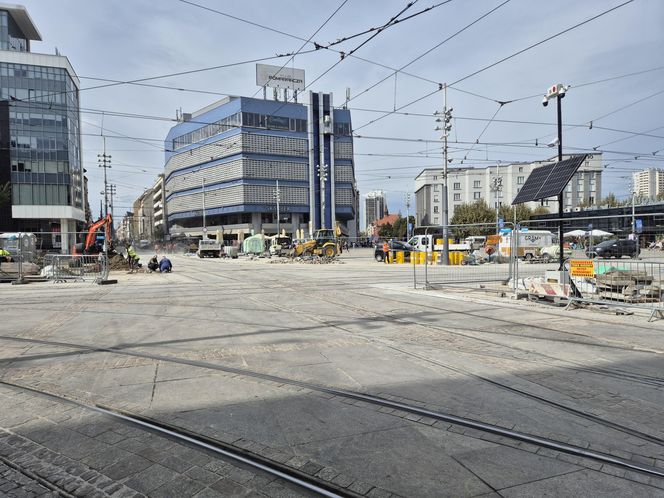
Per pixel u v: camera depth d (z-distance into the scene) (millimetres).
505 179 98125
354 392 4883
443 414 4258
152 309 11156
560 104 12484
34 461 3455
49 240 42812
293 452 3539
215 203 80500
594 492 2951
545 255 32656
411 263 33156
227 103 76500
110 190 71312
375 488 3012
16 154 61938
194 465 3367
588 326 8648
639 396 4781
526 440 3713
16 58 60812
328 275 22406
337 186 80688
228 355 6508
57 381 5379
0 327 8906
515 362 6094
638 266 10672
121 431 3969
